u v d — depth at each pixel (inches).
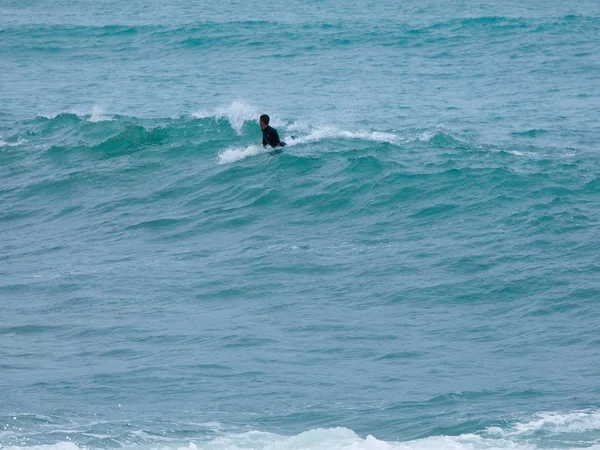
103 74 5920.3
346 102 4653.1
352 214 2556.6
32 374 1653.5
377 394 1521.9
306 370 1638.8
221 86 5310.0
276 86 5280.5
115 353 1753.2
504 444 1300.4
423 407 1459.2
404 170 2785.4
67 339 1846.7
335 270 2167.8
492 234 2322.8
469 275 2079.2
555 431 1343.5
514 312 1886.1
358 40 7071.9
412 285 2048.5
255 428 1393.9
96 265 2340.1
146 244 2496.3
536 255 2162.9
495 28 7485.2
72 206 2920.8
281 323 1879.9
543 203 2500.0
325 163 2901.1
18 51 6993.1
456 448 1288.1
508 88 5162.4
